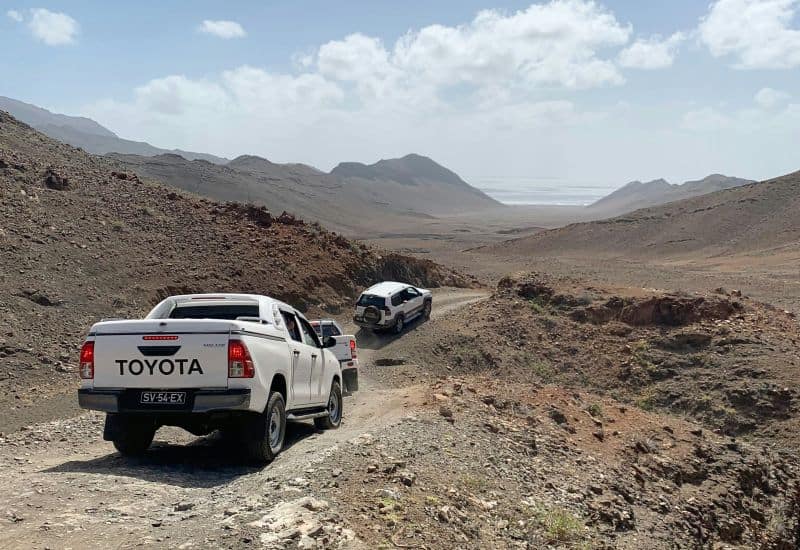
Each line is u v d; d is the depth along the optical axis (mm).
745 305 34656
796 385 25516
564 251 138875
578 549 7562
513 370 32562
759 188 151500
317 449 9156
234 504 6316
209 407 7871
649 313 34312
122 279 31141
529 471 9797
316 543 5383
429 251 140000
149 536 5488
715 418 25609
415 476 7820
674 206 158500
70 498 6645
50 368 21031
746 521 12328
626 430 14125
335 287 41969
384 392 18906
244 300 9555
